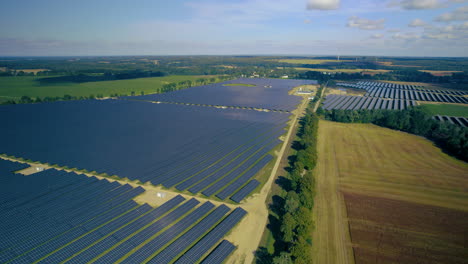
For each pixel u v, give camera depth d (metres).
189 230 65.81
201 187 86.38
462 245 64.06
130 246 60.41
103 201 76.62
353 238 65.88
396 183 92.88
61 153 109.12
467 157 111.44
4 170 93.81
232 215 71.81
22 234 62.06
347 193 86.25
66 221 67.44
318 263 58.06
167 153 111.44
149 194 82.75
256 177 96.06
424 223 71.81
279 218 71.00
